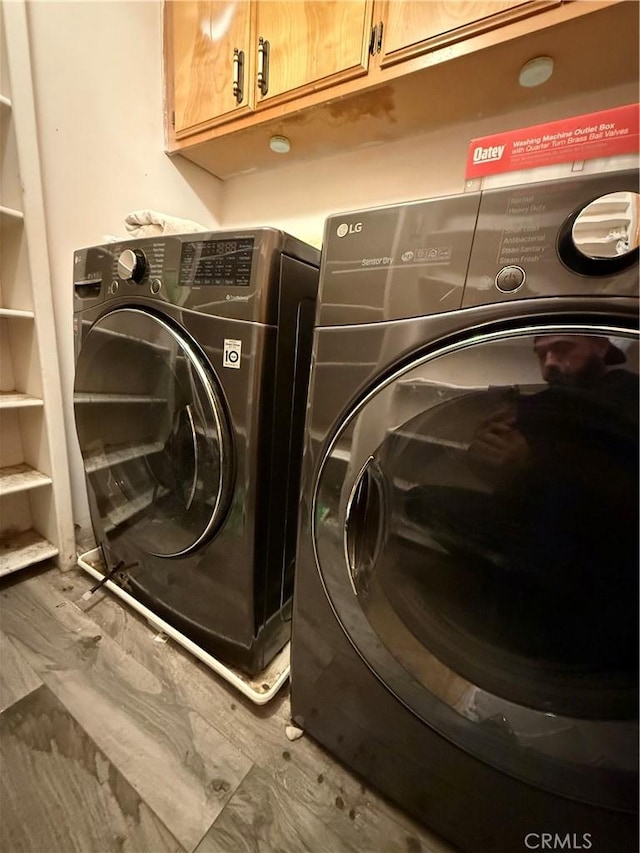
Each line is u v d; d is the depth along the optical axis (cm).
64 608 105
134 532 97
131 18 127
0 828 59
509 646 51
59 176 115
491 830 56
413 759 60
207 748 73
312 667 70
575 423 42
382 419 52
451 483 51
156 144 142
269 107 119
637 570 42
